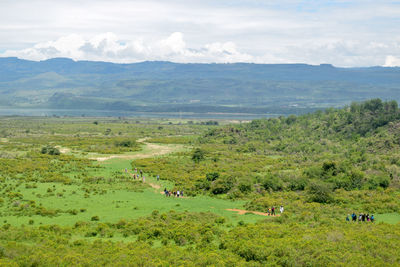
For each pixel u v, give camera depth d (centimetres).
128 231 5012
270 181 8956
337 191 8438
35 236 4556
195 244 4512
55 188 8169
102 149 16462
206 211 6544
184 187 9125
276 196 8138
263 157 15338
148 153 15938
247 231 4762
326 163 9956
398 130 15838
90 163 12600
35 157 13125
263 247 4000
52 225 5081
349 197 7806
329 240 4278
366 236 4406
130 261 3656
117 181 9512
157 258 3769
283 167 12400
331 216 6166
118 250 4072
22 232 4619
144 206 6819
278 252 3872
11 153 14088
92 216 5775
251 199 8056
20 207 6278
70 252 3981
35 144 17888
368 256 3722
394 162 11131
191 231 4841
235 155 15488
